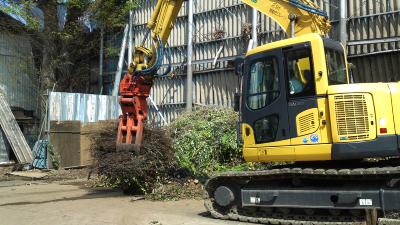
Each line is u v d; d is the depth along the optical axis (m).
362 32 14.37
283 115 8.06
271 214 8.32
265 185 8.40
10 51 21.47
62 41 21.23
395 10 13.71
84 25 21.47
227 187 8.61
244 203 8.43
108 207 10.05
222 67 17.94
